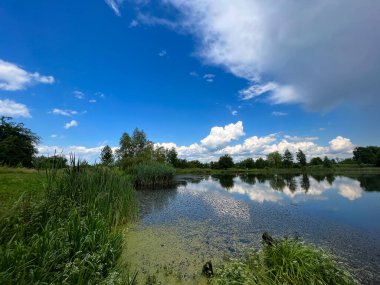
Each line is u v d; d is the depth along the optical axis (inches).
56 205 286.8
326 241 353.7
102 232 258.8
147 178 1242.0
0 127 1475.1
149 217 526.0
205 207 644.7
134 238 370.9
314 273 203.9
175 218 514.0
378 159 3368.6
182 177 2271.2
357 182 1409.9
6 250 169.3
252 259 252.1
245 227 434.6
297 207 626.8
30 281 157.2
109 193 426.6
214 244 341.4
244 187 1198.9
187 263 275.1
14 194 376.2
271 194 904.9
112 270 213.9
